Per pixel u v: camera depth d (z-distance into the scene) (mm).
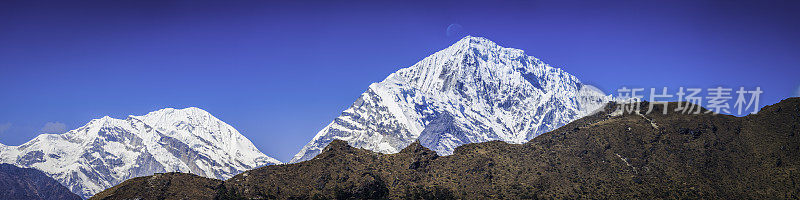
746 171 197500
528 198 193625
